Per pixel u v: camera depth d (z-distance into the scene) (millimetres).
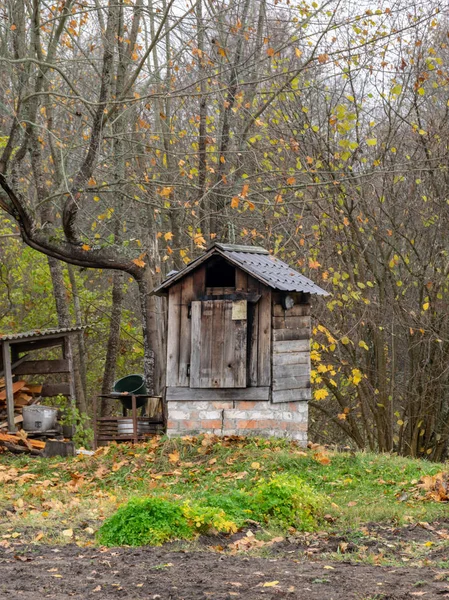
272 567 6938
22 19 16969
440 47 18891
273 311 14094
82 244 18203
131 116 19750
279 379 14109
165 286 14406
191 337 14250
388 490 11242
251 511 8984
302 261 19328
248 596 5906
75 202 15281
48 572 6703
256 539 8141
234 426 14078
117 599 5859
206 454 13266
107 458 13734
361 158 18422
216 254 14125
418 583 6184
